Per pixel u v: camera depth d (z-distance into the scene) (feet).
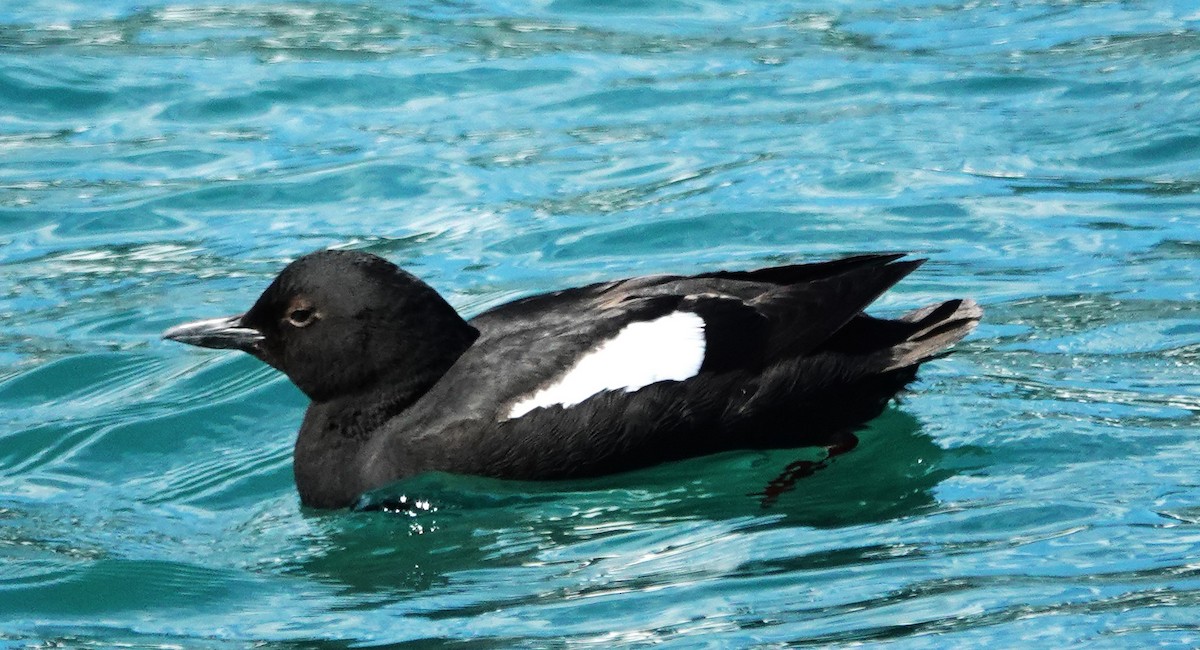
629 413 36.91
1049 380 41.09
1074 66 61.31
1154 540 32.55
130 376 44.62
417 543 35.70
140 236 52.47
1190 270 46.93
